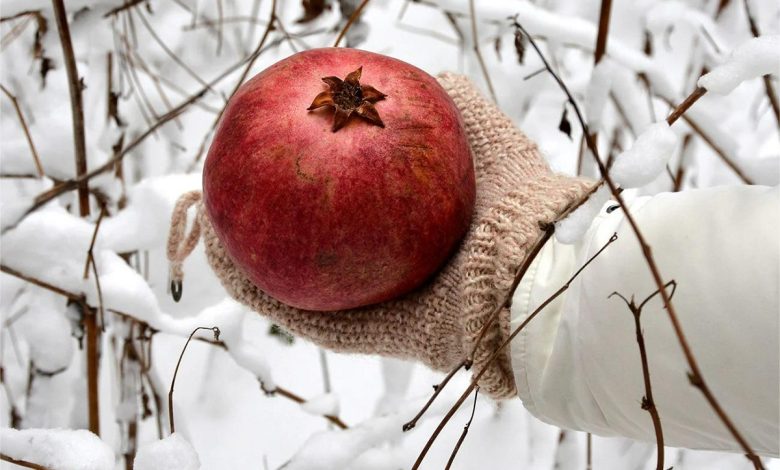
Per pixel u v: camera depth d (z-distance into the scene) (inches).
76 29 29.9
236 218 21.3
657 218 19.3
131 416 32.2
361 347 23.3
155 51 38.4
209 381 40.7
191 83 38.6
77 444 22.2
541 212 21.0
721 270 18.6
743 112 40.0
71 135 30.4
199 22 39.9
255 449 39.6
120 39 33.9
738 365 18.5
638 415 20.1
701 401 19.1
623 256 19.5
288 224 20.9
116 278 28.3
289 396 30.9
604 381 20.0
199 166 37.8
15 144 30.4
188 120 42.5
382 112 21.1
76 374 37.5
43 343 31.3
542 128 35.9
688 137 33.5
